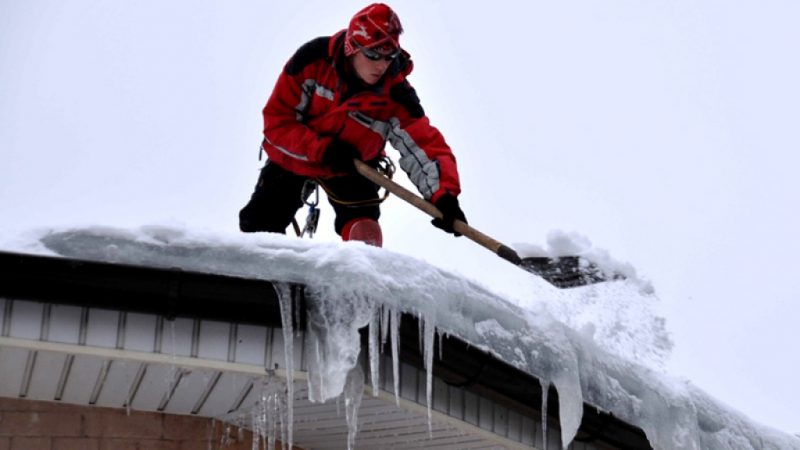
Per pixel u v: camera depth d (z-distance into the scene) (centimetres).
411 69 577
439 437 543
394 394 465
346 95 568
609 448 538
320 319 432
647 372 529
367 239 588
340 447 571
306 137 571
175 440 512
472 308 466
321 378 430
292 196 620
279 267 426
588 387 500
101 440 497
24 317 414
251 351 438
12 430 483
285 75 572
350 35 552
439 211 565
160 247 419
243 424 527
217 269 421
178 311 423
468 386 478
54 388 479
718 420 550
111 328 423
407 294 441
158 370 457
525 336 480
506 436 520
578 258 557
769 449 573
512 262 552
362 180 604
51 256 405
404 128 581
